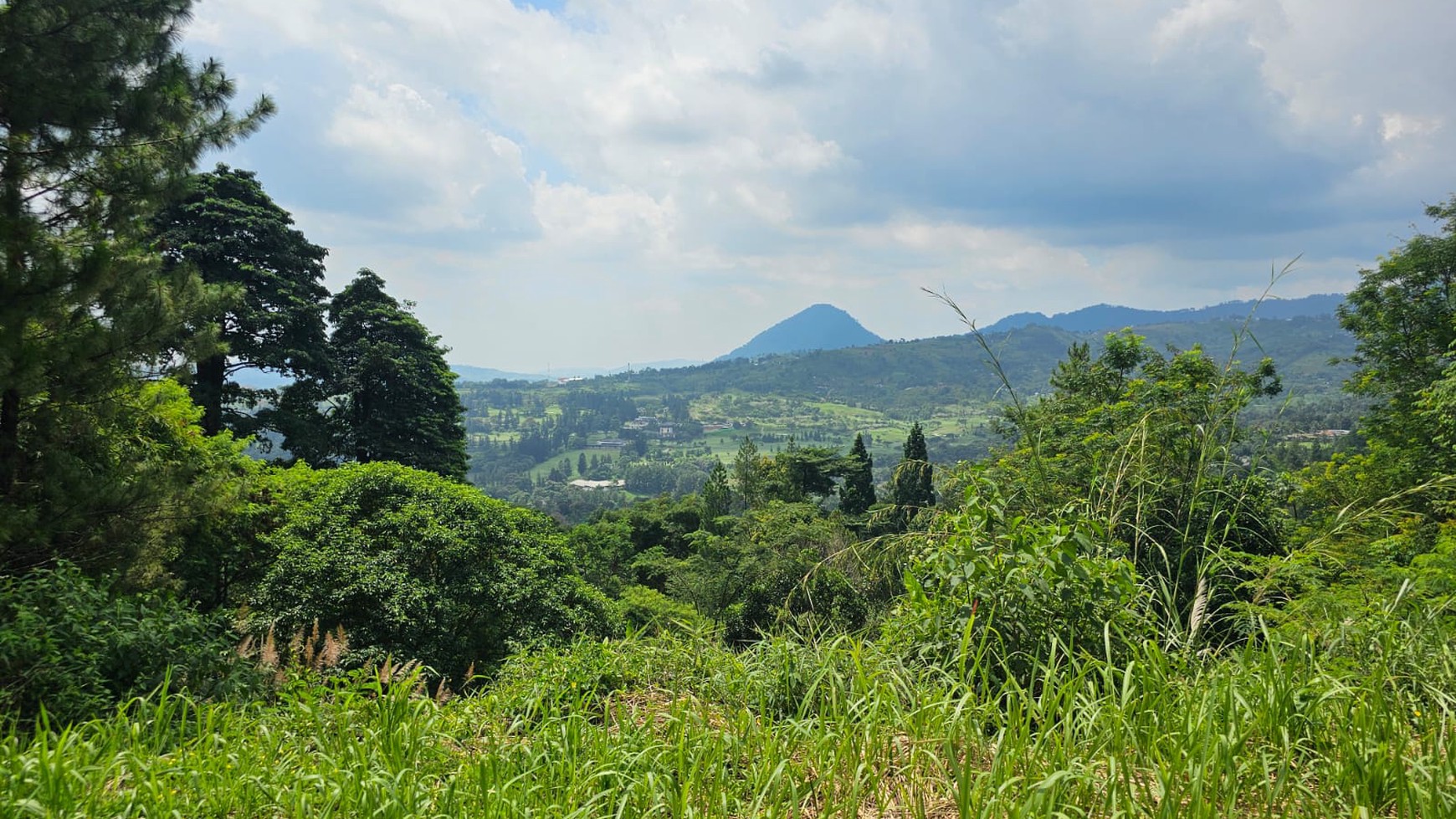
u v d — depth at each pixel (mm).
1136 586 3430
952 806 2500
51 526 8117
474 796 2498
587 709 3420
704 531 40125
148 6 9242
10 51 8109
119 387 9039
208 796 2553
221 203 28844
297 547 13789
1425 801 2105
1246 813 2293
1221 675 2869
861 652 3461
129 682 5641
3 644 5000
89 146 8891
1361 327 20266
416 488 15672
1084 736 2631
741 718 3031
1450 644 3023
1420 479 15117
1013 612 3283
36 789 2477
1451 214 18875
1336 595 3416
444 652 13328
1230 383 4062
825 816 2381
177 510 9406
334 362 31469
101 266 8352
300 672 5516
